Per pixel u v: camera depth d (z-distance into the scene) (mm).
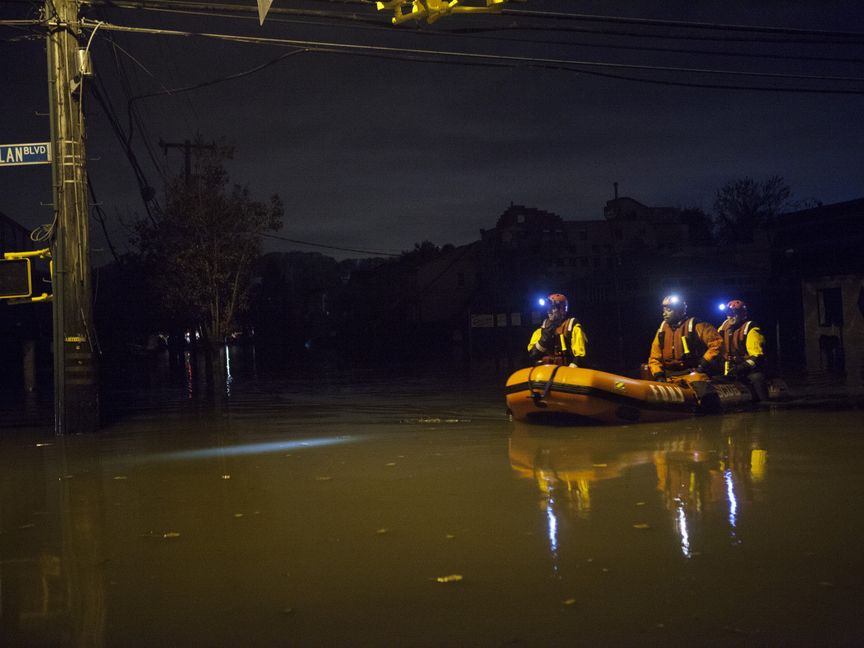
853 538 5621
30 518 6891
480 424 12703
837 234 40000
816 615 4234
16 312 23875
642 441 10352
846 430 10945
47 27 12336
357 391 20141
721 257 61625
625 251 72438
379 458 9539
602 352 34812
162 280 29844
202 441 11484
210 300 28703
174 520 6656
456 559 5352
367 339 74312
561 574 4992
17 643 4137
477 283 70938
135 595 4812
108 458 10094
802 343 36406
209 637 4156
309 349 61062
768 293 42125
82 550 5828
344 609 4492
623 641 3969
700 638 3980
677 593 4605
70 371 12547
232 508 7043
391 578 4996
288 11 12852
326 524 6375
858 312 35531
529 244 66188
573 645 3941
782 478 7770
